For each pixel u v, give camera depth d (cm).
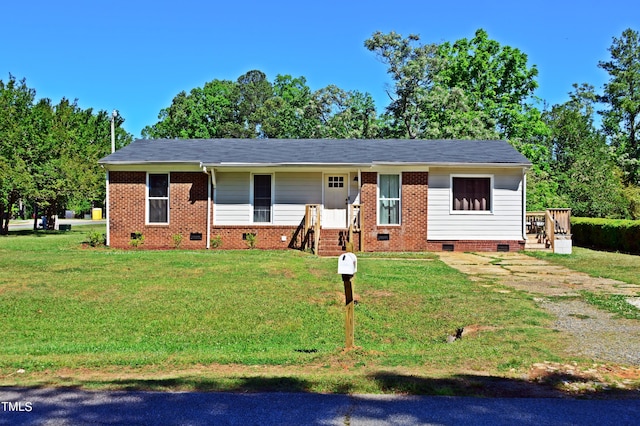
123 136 5456
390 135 3703
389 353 718
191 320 952
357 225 2069
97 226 3944
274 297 1117
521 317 932
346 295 722
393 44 3506
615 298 1104
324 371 626
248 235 2102
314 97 3928
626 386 559
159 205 2125
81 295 1126
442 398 522
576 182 3622
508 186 2097
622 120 5106
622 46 5116
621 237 2152
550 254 1961
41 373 626
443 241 2084
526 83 3809
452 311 1009
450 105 3459
